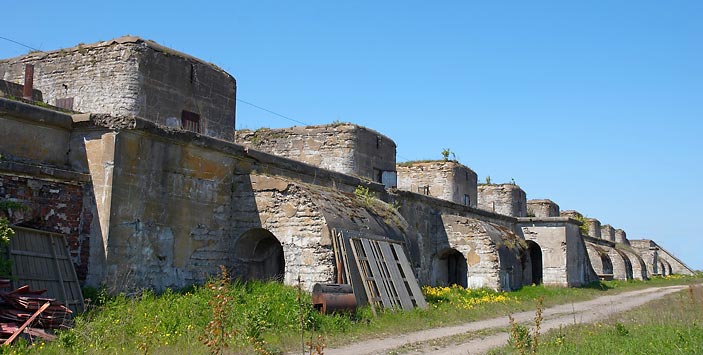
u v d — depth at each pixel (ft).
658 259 201.87
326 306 43.68
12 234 36.88
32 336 31.27
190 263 48.57
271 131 82.74
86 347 31.48
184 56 59.47
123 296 41.04
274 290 48.24
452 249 87.04
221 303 25.36
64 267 40.24
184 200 48.32
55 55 58.54
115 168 42.34
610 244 159.53
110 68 55.77
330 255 49.62
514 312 64.49
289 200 51.98
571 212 178.70
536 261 115.14
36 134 41.32
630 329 45.60
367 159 81.15
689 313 58.95
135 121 43.14
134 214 43.62
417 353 36.65
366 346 38.06
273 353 33.45
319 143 79.82
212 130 61.72
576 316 61.67
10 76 60.64
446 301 65.62
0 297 32.50
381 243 56.49
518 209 137.39
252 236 54.03
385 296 52.37
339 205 55.06
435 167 109.29
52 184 40.75
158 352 31.55
